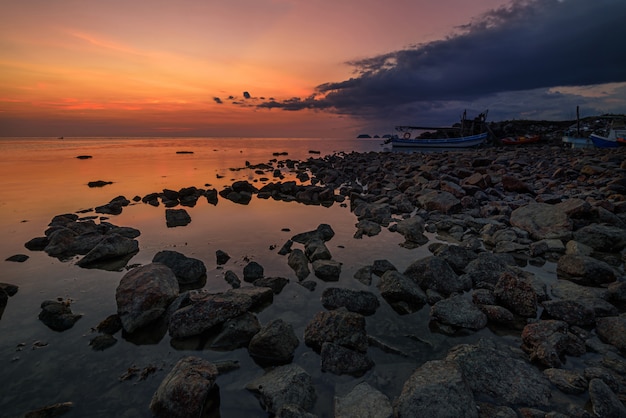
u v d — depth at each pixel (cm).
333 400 518
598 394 490
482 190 2089
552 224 1272
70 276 984
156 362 610
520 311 749
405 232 1338
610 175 2267
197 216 1720
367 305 791
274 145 12625
